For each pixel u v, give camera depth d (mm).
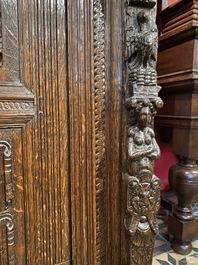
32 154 515
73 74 527
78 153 552
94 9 533
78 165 556
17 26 482
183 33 845
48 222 546
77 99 537
